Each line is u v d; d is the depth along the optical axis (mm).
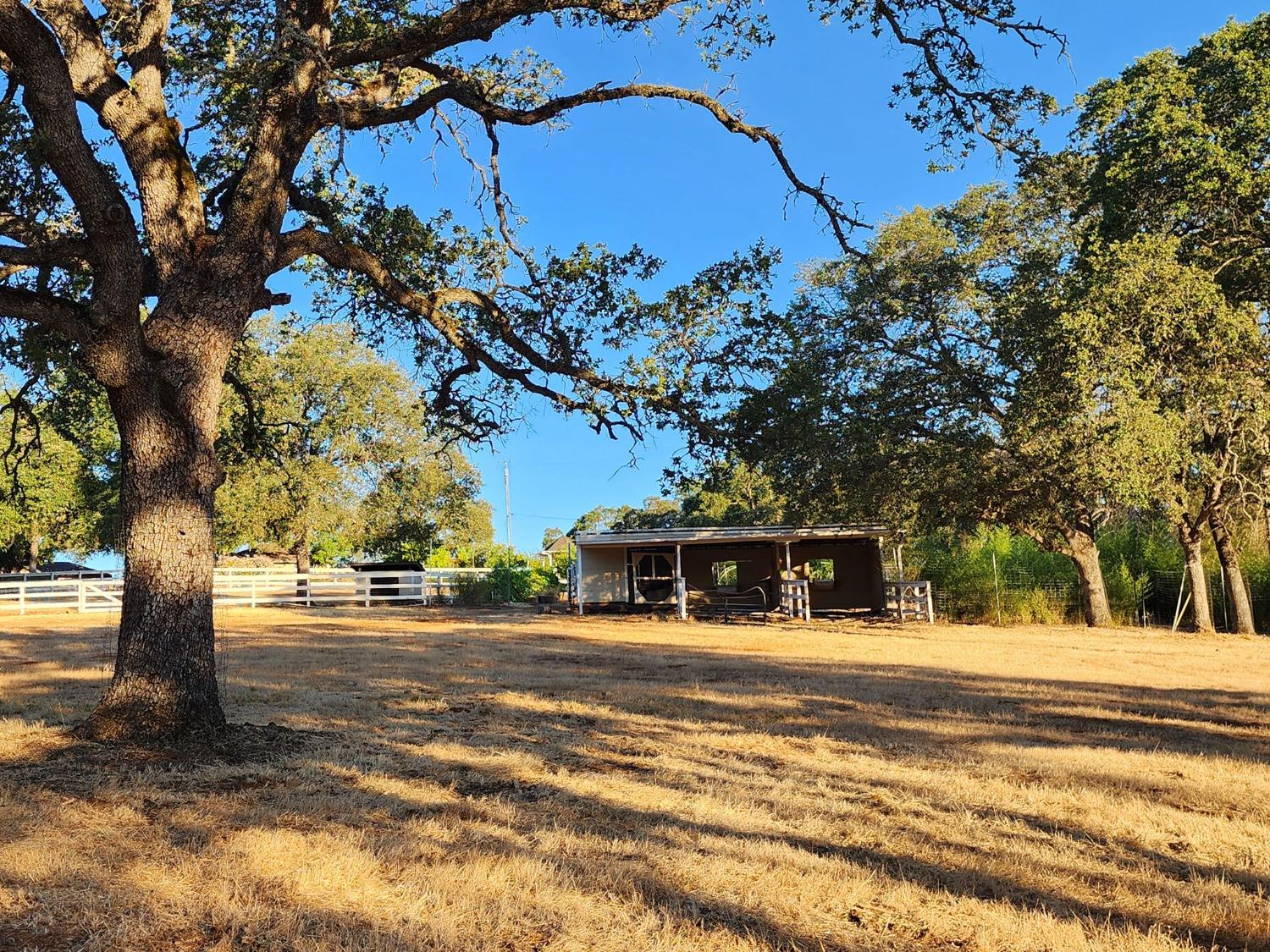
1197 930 4410
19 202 9125
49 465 35625
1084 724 10172
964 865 5316
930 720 10312
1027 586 30422
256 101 8961
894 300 26547
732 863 5234
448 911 4434
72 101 7340
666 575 31656
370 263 9820
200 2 10312
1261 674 15031
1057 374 22031
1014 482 25188
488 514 53500
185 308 8320
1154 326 20734
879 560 30500
